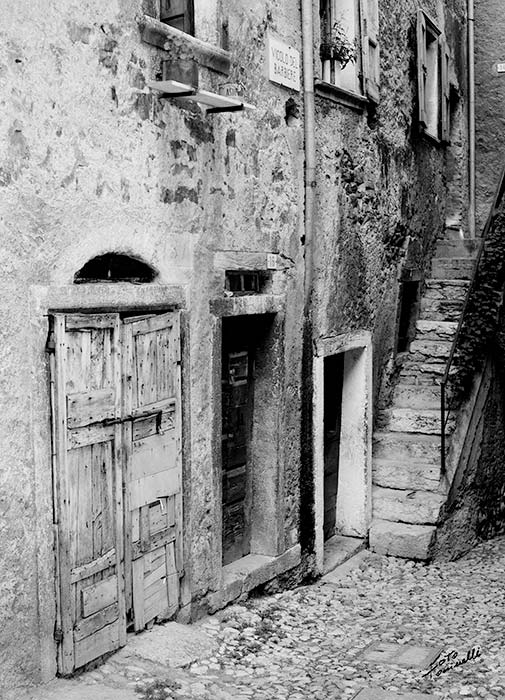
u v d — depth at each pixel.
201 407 6.33
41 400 4.87
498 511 10.65
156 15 5.74
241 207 6.75
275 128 7.25
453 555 9.30
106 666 5.34
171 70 5.68
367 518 9.14
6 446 4.68
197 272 6.21
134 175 5.54
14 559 4.74
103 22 5.21
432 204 11.73
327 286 8.27
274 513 7.41
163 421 5.84
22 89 4.67
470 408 9.84
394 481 9.39
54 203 4.92
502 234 10.36
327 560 8.45
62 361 4.95
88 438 5.16
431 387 10.28
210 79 6.33
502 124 12.91
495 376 10.47
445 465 9.30
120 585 5.46
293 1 7.55
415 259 11.02
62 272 5.01
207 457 6.41
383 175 9.73
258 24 6.97
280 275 7.36
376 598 7.74
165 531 5.92
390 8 10.02
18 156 4.67
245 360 7.32
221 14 6.45
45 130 4.83
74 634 5.08
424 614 7.36
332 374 9.02
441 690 5.68
